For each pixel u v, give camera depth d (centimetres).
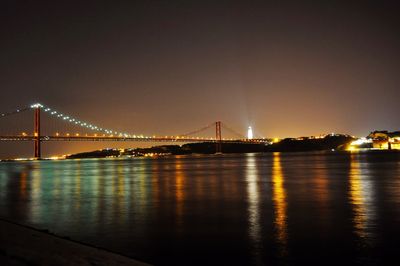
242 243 1205
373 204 1947
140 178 4272
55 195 2588
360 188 2719
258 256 1077
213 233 1341
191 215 1700
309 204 1977
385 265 993
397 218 1563
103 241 1254
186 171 5653
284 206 1919
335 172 4612
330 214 1670
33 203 2178
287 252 1108
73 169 7406
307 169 5416
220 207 1920
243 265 1009
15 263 866
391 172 4431
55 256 920
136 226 1480
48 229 1450
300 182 3309
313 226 1430
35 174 5566
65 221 1603
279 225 1456
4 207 2020
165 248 1165
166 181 3728
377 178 3603
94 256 925
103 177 4591
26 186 3369
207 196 2403
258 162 8838
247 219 1584
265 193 2508
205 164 8450
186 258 1069
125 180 3981
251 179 3766
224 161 10375
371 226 1419
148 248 1168
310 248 1141
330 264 1006
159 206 1994
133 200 2258
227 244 1196
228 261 1041
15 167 9119
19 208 1981
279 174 4453
